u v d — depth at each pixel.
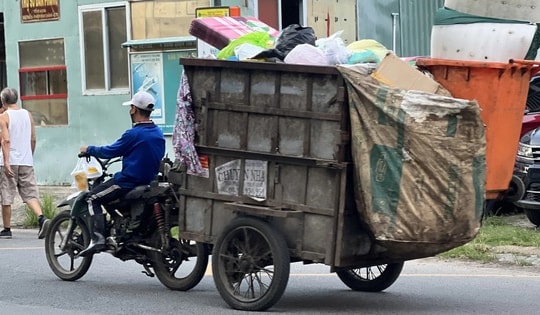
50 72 18.92
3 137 12.88
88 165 9.44
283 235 7.70
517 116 10.59
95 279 9.70
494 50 10.09
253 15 16.73
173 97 16.50
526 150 12.45
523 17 10.11
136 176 8.99
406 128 7.12
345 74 7.21
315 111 7.45
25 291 8.98
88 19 18.27
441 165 7.17
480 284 9.34
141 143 8.98
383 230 7.24
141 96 9.08
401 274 10.03
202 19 9.37
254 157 7.86
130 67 16.95
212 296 8.70
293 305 8.21
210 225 8.27
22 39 19.19
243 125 7.95
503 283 9.38
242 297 8.00
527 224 13.04
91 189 9.28
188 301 8.42
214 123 8.16
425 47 21.50
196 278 8.80
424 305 8.21
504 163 10.64
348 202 7.41
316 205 7.50
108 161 9.45
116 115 18.12
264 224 7.68
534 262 10.62
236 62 7.88
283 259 7.59
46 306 8.23
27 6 19.03
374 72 7.43
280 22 17.52
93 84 18.39
